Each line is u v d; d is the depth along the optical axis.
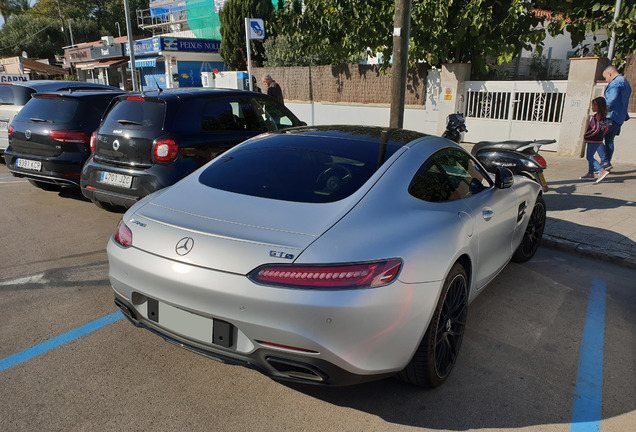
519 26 10.39
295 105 15.76
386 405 2.64
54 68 38.72
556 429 2.47
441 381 2.76
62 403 2.60
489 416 2.56
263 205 2.58
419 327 2.39
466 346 3.25
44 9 58.72
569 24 10.21
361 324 2.18
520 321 3.61
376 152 3.02
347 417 2.54
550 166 8.90
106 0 59.06
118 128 5.10
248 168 3.02
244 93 5.97
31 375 2.84
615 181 7.75
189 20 34.22
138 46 26.09
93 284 4.13
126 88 30.58
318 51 13.07
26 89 8.55
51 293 3.95
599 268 4.65
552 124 10.09
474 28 9.86
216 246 2.28
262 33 12.84
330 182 2.74
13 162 6.63
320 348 2.16
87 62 34.47
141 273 2.45
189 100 5.20
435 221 2.68
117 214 6.23
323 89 14.85
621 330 3.49
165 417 2.51
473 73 11.58
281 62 17.66
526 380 2.88
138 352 3.12
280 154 3.12
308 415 2.55
